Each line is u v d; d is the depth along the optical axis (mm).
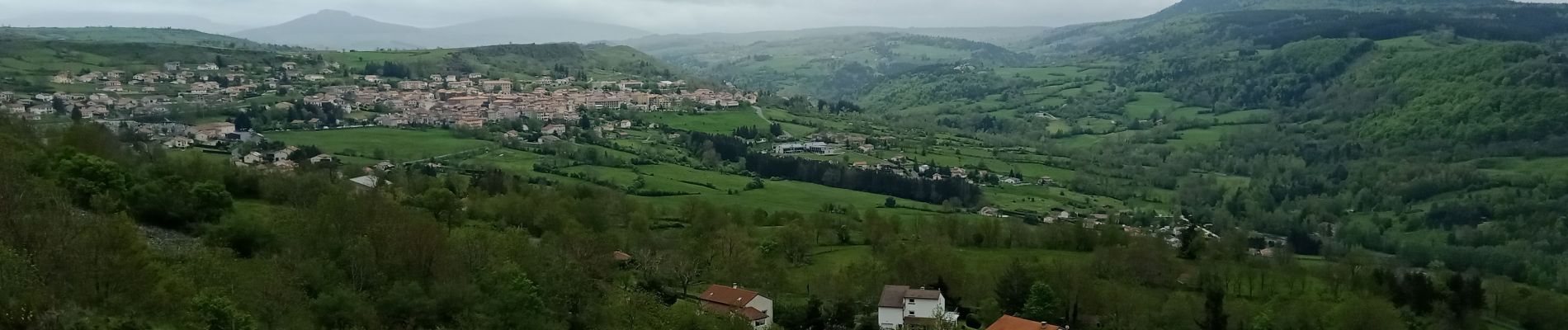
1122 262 127438
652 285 102688
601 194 162375
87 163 92625
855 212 176750
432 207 116312
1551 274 173375
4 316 47781
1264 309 108188
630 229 132500
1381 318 102250
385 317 65938
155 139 197250
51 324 48906
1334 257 181250
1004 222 168875
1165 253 134250
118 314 53188
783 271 116188
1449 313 119000
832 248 144875
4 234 55719
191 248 77062
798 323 99562
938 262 113250
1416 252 190875
